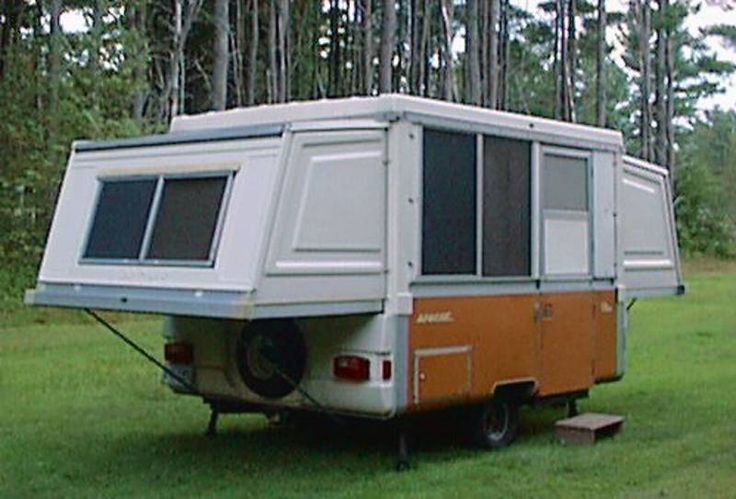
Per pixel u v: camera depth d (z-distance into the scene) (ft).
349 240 19.67
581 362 24.91
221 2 61.00
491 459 22.17
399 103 20.49
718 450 22.90
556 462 21.83
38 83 61.93
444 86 90.79
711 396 30.48
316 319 20.77
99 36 62.95
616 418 25.16
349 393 20.42
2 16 64.08
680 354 40.63
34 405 28.02
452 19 97.09
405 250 20.47
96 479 20.34
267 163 18.72
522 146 23.22
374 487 19.71
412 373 20.56
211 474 20.83
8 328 46.24
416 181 20.74
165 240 19.43
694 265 118.73
